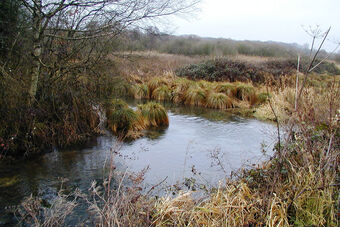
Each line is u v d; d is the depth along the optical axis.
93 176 5.16
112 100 8.48
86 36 6.71
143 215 3.47
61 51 6.77
